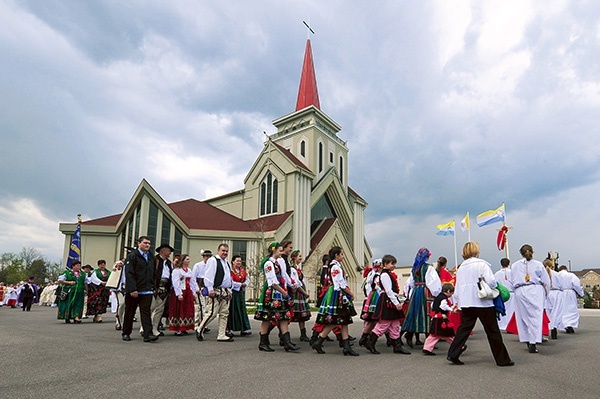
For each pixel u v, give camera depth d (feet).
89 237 114.21
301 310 29.73
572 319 37.29
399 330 25.17
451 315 30.68
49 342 25.85
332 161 156.25
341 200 150.51
